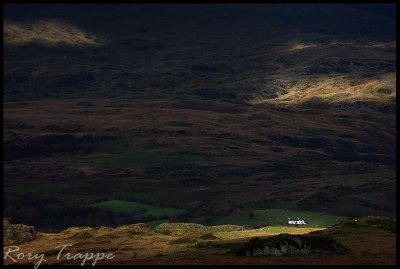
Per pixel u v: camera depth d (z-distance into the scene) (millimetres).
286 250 95562
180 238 124812
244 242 108875
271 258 92188
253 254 95750
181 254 103375
